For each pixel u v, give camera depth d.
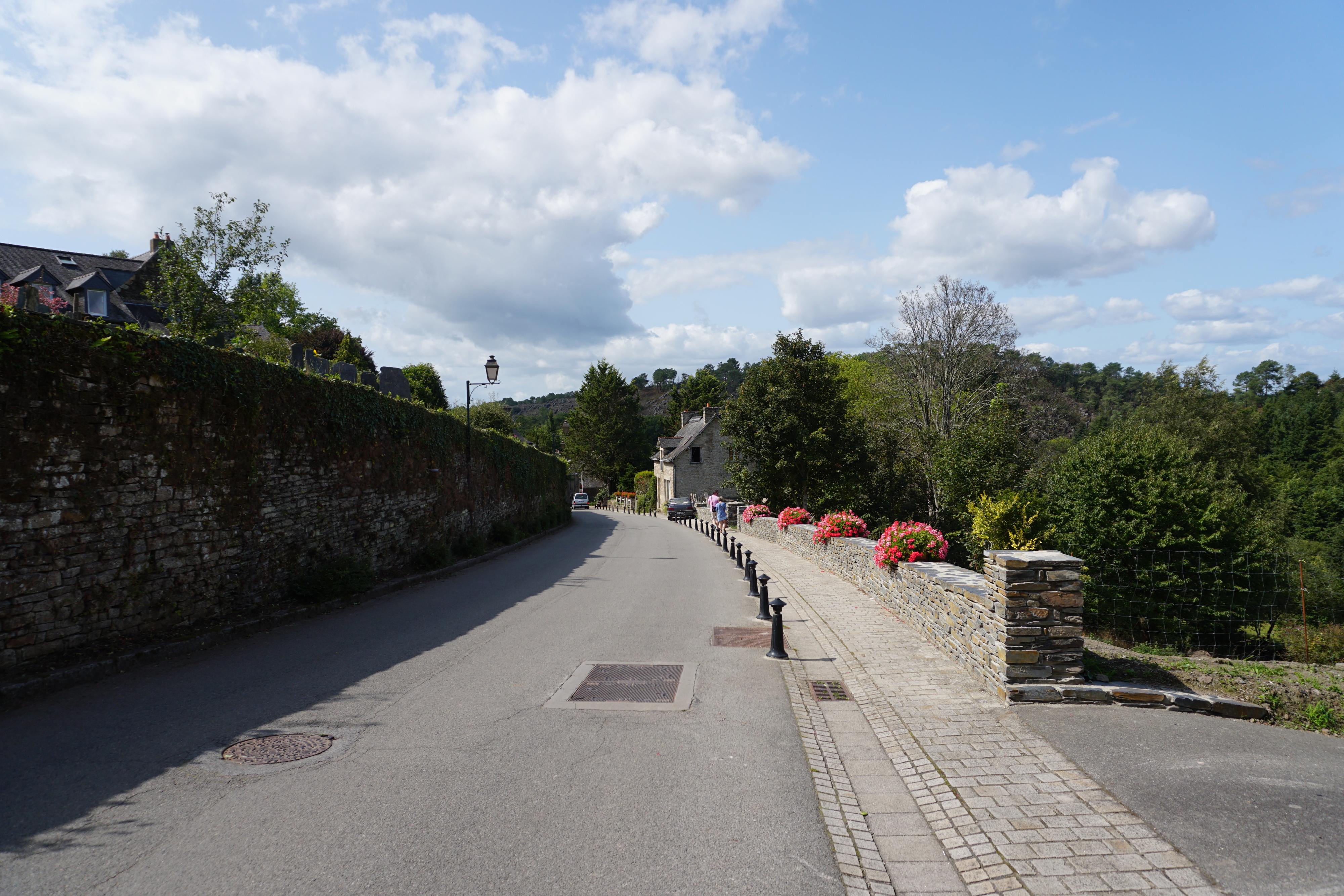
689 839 3.82
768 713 6.11
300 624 10.03
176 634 8.44
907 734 5.28
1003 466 26.59
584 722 5.75
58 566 7.13
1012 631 6.02
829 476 29.06
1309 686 6.45
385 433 14.93
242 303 18.94
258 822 3.91
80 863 3.45
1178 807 3.97
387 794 4.30
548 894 3.24
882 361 38.12
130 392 8.03
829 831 3.97
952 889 3.39
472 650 8.34
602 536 31.03
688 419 61.22
